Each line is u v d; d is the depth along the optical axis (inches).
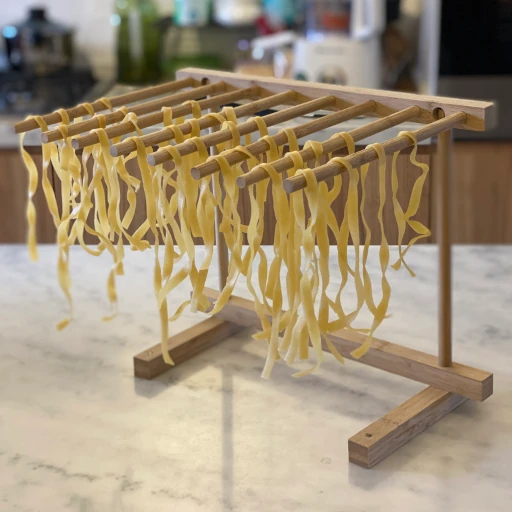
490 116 36.5
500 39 80.3
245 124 36.5
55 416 39.2
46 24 96.6
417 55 96.3
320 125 36.6
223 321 46.2
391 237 42.9
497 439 37.3
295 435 37.5
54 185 44.5
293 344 33.8
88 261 54.7
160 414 39.2
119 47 98.7
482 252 54.4
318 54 85.9
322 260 33.0
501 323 46.3
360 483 34.4
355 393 40.7
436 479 34.6
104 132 36.5
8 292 51.1
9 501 33.6
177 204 39.0
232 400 40.3
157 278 36.2
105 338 45.9
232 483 34.4
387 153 33.6
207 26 98.0
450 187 38.3
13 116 89.0
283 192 32.0
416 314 47.0
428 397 38.8
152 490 34.1
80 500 33.6
